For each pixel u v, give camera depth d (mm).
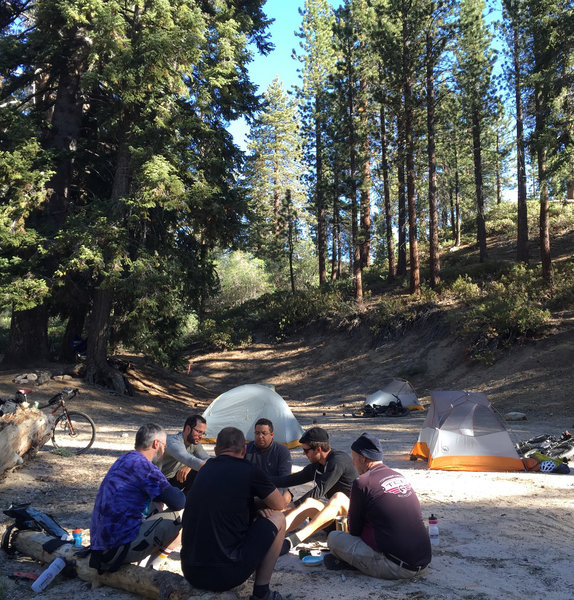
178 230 24516
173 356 23219
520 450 10180
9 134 19516
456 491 7699
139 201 19344
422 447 10344
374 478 4320
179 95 20625
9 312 38438
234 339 36969
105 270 19781
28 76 22969
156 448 4281
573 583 4211
